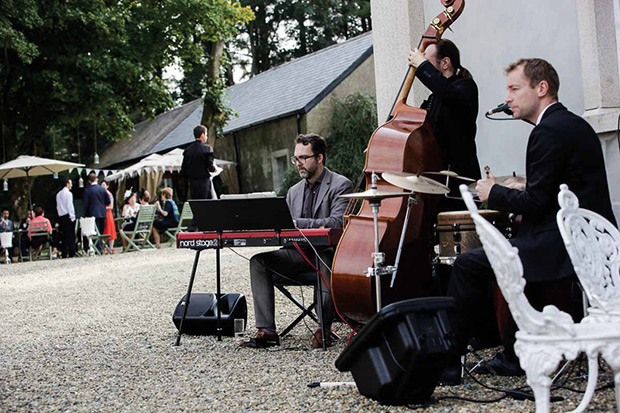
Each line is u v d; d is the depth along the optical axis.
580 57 5.30
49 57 20.16
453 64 4.78
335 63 23.33
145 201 18.50
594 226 3.04
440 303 3.21
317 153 5.11
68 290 9.63
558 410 3.07
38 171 18.97
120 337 5.84
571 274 3.27
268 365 4.39
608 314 2.80
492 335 4.34
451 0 4.81
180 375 4.31
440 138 4.77
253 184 24.69
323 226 4.90
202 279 9.59
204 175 13.41
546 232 3.37
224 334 5.56
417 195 4.35
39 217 17.44
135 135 34.56
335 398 3.48
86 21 19.45
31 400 3.90
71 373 4.57
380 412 3.21
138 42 21.75
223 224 4.82
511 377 3.69
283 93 24.58
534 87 3.50
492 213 4.02
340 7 38.81
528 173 3.43
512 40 5.98
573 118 3.41
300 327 5.74
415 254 4.38
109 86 20.47
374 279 4.20
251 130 24.41
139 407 3.63
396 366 3.16
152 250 16.38
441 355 3.12
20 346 5.73
